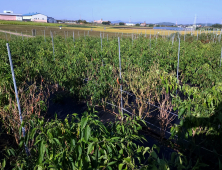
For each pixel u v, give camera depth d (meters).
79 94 6.16
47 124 2.34
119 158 2.29
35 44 15.85
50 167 2.27
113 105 5.41
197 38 20.42
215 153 3.02
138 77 5.61
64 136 2.21
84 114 2.50
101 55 8.80
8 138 4.11
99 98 5.59
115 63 7.64
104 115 5.45
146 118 5.03
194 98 3.22
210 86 6.00
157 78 5.13
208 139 3.20
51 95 6.57
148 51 9.94
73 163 2.17
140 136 2.78
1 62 6.74
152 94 5.50
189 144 3.63
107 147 2.15
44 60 7.96
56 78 6.80
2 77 4.50
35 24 63.84
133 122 2.84
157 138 4.27
